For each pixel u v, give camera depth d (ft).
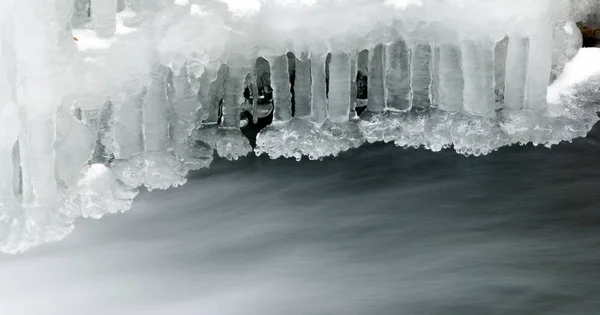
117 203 27.68
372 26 30.63
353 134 32.19
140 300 22.04
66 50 25.49
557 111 31.86
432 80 32.12
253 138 33.71
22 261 24.07
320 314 20.98
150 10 27.94
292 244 25.26
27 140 24.52
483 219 26.45
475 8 29.60
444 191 28.63
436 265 23.40
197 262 24.23
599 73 33.32
